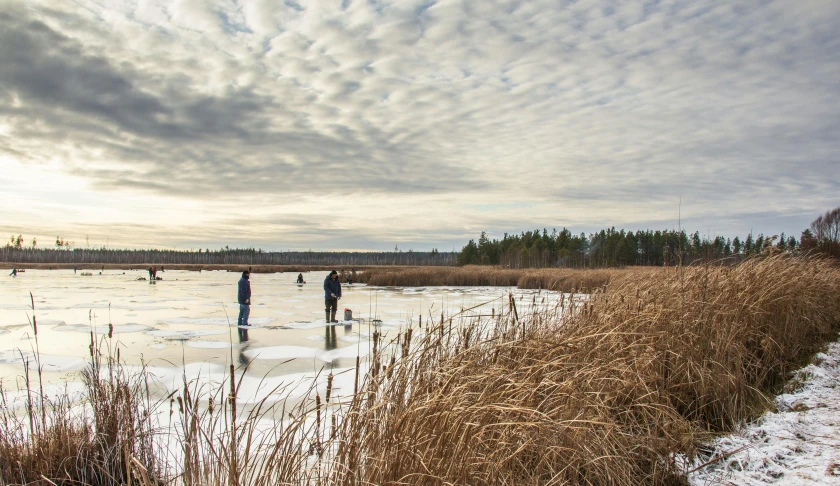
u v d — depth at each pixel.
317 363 9.96
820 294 8.46
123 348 11.66
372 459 2.70
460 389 3.04
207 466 2.92
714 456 3.78
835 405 4.47
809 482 3.12
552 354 4.13
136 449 4.05
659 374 4.68
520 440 3.07
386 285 39.03
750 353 5.46
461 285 39.56
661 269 7.59
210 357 10.60
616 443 3.51
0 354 10.86
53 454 4.00
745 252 7.73
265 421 5.43
